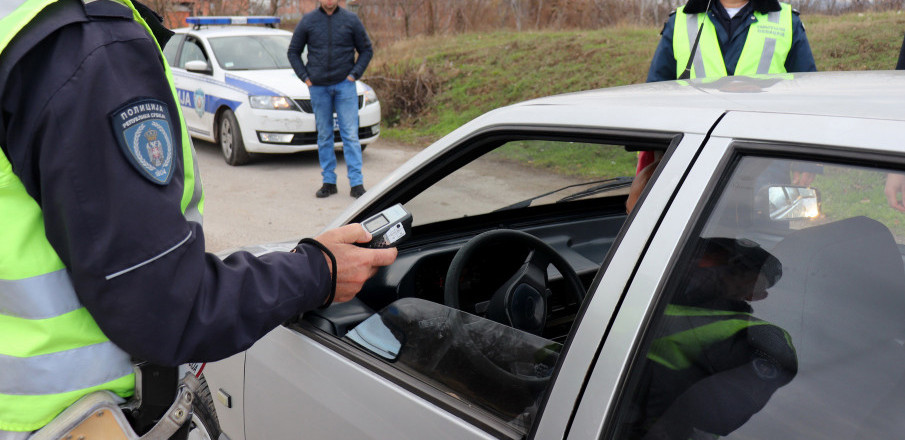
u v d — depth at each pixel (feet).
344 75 19.92
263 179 23.11
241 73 24.97
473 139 5.16
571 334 3.73
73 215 3.38
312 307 4.45
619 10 37.99
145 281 3.50
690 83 4.92
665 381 3.53
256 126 23.65
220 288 3.88
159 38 4.28
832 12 30.78
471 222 6.92
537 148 5.33
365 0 42.29
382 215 4.99
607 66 31.22
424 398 4.54
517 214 7.20
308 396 5.36
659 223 3.59
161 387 4.17
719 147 3.59
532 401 4.04
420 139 30.09
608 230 7.49
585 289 6.92
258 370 5.92
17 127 3.36
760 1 10.20
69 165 3.33
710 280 3.53
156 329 3.59
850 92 3.92
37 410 3.89
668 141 3.83
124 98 3.43
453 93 33.01
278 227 18.02
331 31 19.51
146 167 3.50
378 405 4.78
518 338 4.46
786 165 3.41
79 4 3.47
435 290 6.57
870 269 3.37
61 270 3.69
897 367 3.24
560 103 4.70
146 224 3.47
